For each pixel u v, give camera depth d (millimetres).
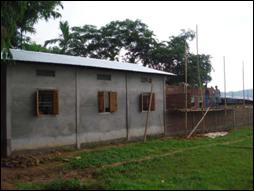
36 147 16438
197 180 12125
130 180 12289
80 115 18609
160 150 18688
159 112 24219
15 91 15703
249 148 19266
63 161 15164
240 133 27297
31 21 18109
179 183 11742
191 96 29766
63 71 17828
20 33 24344
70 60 19109
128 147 18797
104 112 20047
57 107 17234
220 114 30719
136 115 22406
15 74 15727
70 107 18109
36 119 16500
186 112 24984
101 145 19672
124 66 22391
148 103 23281
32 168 13883
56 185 11430
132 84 22172
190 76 39875
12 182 11961
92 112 19328
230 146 20047
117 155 16656
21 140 15836
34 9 16203
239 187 11148
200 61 40844
